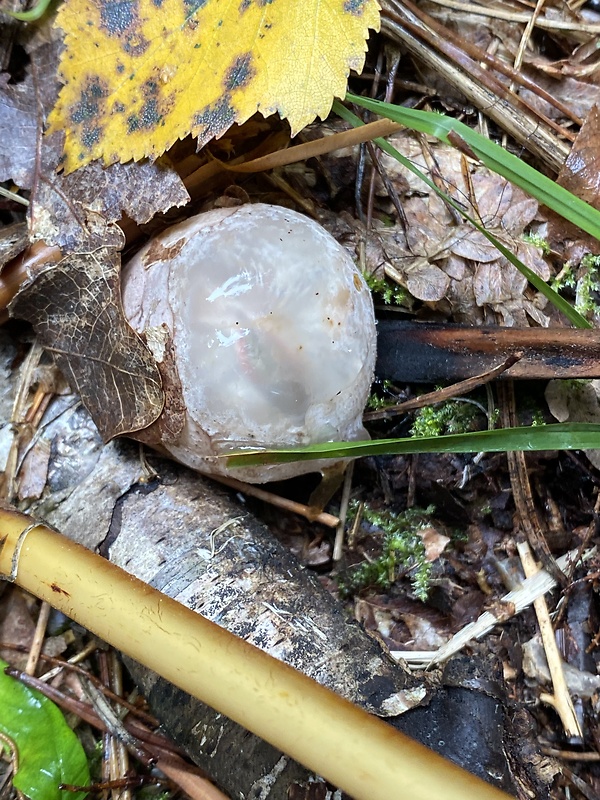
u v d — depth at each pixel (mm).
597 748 112
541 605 118
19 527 95
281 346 97
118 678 112
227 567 98
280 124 123
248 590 96
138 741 107
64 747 104
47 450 111
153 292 100
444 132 100
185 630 83
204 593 96
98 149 102
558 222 133
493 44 138
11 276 101
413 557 123
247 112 97
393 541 123
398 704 87
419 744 76
